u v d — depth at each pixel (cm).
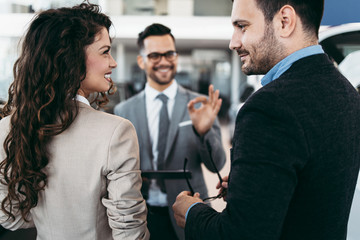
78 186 80
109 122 81
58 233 84
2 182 85
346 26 172
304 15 69
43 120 78
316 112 63
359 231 142
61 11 82
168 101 174
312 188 65
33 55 78
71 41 77
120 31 584
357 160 73
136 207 82
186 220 78
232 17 76
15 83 82
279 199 60
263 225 60
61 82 77
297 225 68
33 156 79
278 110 61
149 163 173
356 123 71
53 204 83
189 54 628
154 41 169
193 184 167
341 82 70
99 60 83
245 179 62
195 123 155
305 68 67
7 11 388
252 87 496
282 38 70
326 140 63
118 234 81
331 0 147
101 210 85
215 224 68
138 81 568
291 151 60
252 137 62
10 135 81
